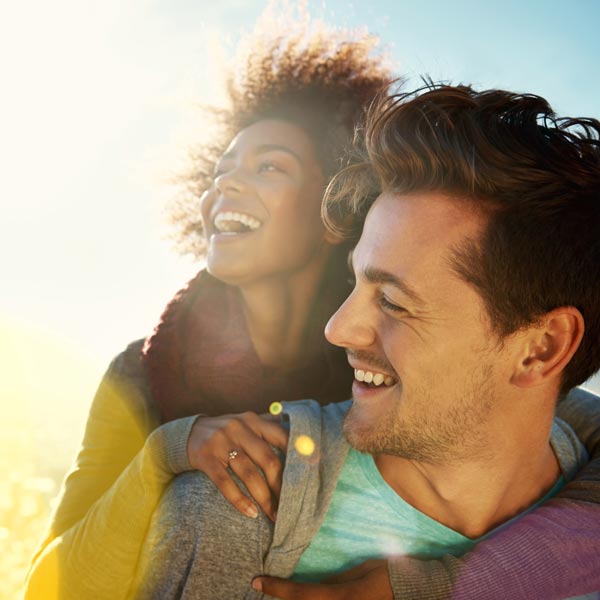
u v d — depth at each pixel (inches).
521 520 52.4
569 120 52.6
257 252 86.3
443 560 50.4
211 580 49.1
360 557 53.0
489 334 48.9
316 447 54.4
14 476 179.8
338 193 60.7
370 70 101.6
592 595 50.7
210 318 89.4
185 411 84.6
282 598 49.2
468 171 47.3
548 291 49.0
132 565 53.0
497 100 50.1
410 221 48.7
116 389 85.9
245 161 89.5
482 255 47.7
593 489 54.5
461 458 51.8
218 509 50.5
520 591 48.0
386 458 55.9
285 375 90.7
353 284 92.8
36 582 56.9
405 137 49.3
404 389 49.8
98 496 76.1
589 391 71.2
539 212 48.1
